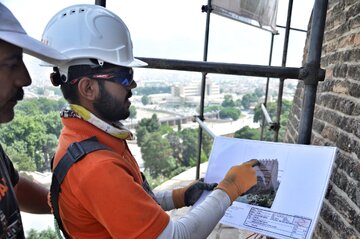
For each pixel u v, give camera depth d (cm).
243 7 325
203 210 108
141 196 94
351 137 203
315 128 275
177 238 96
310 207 117
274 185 127
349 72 224
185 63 166
